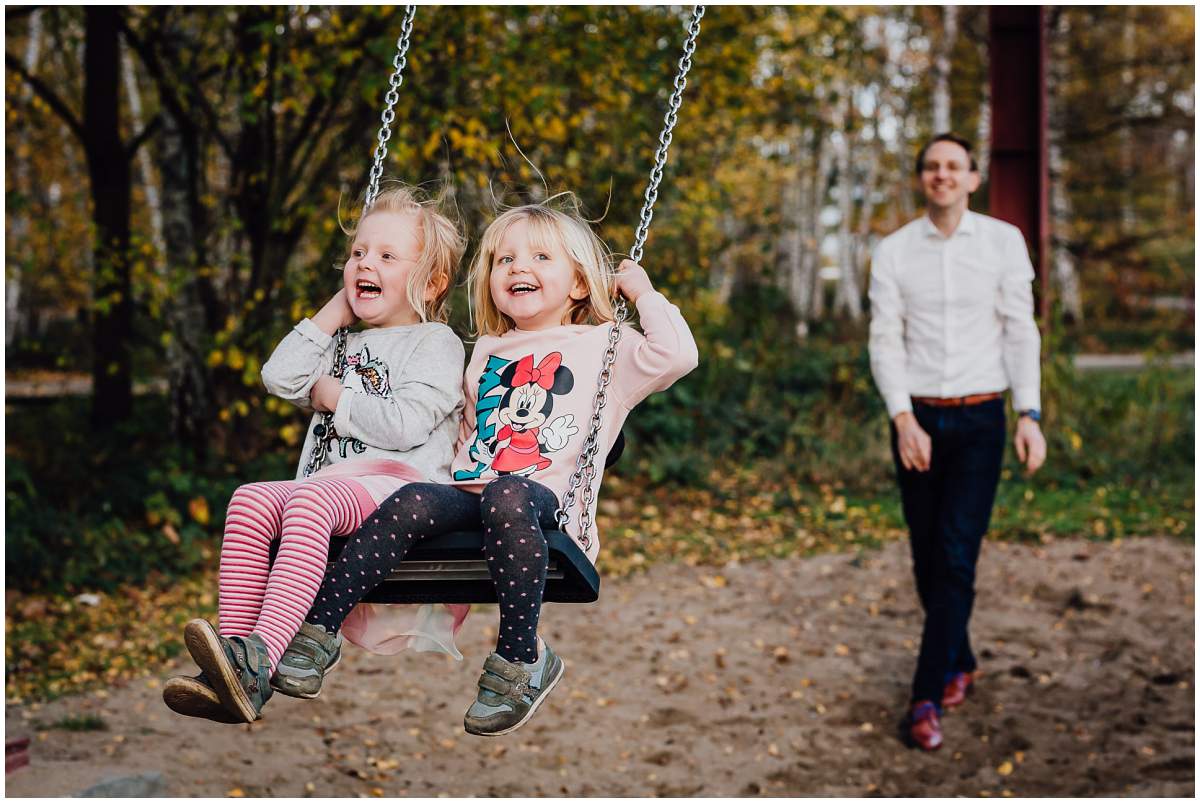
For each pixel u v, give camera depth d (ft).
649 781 16.20
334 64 27.37
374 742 17.31
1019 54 32.60
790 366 41.73
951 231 17.12
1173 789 15.42
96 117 36.68
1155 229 94.79
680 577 25.99
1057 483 32.76
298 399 9.38
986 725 17.84
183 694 7.43
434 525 8.26
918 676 17.15
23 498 27.20
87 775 15.42
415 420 9.05
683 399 37.01
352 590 7.98
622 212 31.96
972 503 16.93
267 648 7.59
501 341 9.69
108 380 36.83
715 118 35.73
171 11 35.27
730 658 20.94
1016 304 16.96
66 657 20.65
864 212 93.04
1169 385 38.29
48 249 49.49
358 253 9.51
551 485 8.96
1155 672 19.88
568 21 27.55
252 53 30.53
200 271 31.81
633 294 9.55
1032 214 32.99
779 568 26.48
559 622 22.90
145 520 28.73
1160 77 80.23
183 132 34.45
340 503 8.18
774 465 35.42
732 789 15.96
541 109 26.86
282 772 16.10
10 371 57.52
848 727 18.02
